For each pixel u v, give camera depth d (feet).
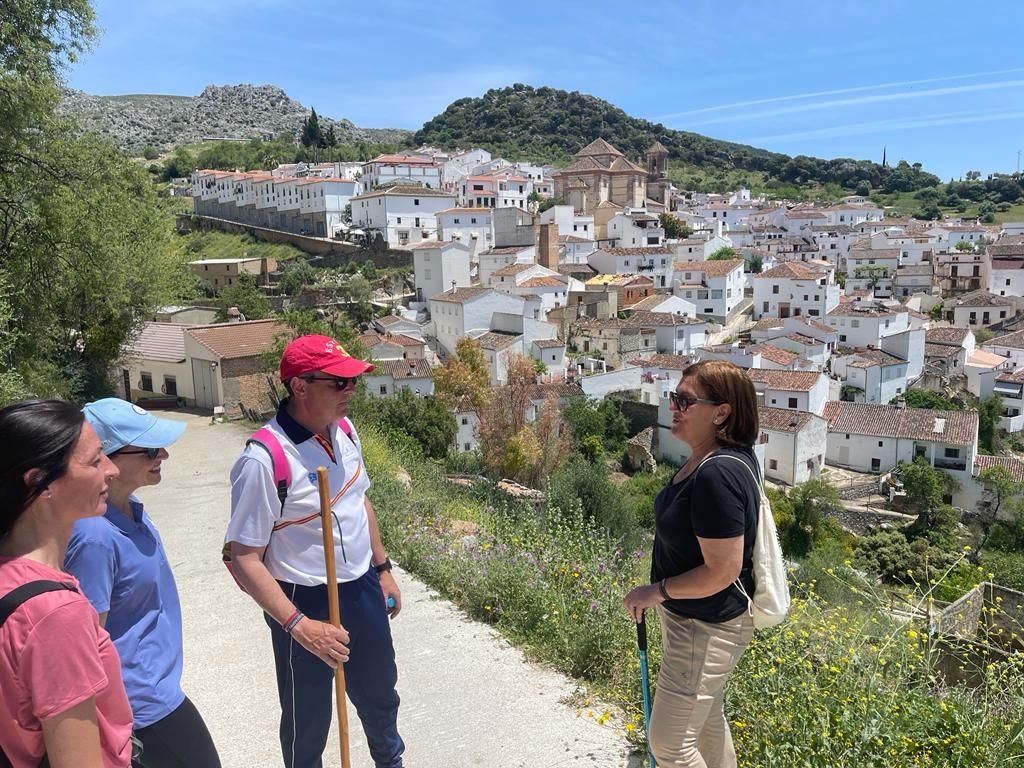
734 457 9.19
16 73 48.08
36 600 6.05
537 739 13.37
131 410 9.43
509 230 238.68
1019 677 12.81
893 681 12.67
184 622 20.53
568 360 161.68
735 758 10.85
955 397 149.69
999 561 76.38
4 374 42.96
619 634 15.78
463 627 18.42
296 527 9.92
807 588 17.51
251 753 13.78
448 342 175.01
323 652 9.36
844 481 114.83
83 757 6.13
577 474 45.62
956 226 282.15
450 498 36.29
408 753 13.09
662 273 219.20
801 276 189.88
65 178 55.16
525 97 570.05
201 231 303.07
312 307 177.58
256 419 66.80
